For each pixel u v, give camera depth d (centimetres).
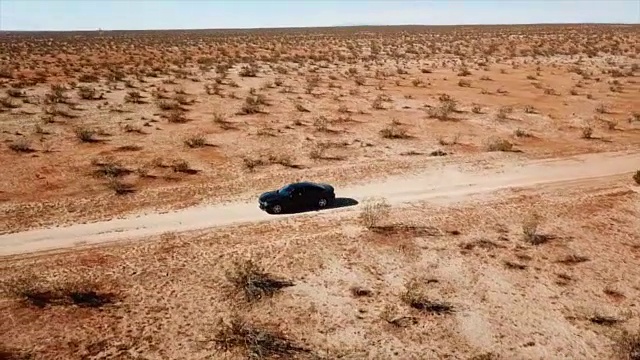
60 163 3231
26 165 3172
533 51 9612
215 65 7944
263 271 2045
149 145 3656
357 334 1697
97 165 3212
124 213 2556
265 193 2664
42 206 2602
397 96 5575
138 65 7725
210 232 2370
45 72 6788
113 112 4584
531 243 2328
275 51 10075
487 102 5312
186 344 1623
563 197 2872
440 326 1748
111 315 1750
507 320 1792
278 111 4769
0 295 1834
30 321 1702
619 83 6388
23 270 2000
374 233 2388
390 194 2881
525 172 3284
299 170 3225
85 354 1560
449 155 3588
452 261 2164
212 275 2009
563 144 3916
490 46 10494
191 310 1794
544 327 1759
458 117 4659
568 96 5634
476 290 1962
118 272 2009
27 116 4322
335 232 2392
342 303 1858
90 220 2467
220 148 3631
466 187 3009
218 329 1700
